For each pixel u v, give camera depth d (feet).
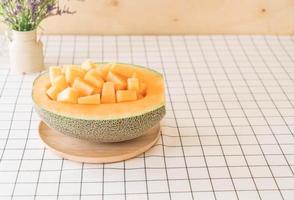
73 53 3.08
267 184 2.03
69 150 2.14
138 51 3.14
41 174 2.05
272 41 3.37
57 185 1.99
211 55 3.13
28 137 2.28
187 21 3.37
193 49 3.20
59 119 2.03
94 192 1.96
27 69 2.78
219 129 2.38
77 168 2.09
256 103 2.62
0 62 2.92
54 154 2.17
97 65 2.33
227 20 3.39
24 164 2.11
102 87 2.13
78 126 2.02
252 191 1.98
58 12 2.75
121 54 3.09
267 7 3.37
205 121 2.43
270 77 2.89
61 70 2.25
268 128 2.40
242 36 3.41
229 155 2.19
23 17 2.68
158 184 2.01
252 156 2.19
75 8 3.26
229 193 1.97
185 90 2.70
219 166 2.12
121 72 2.26
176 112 2.50
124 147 2.17
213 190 1.98
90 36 3.33
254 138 2.32
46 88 2.19
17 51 2.74
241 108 2.56
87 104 2.09
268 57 3.14
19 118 2.41
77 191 1.96
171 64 2.99
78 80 2.14
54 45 3.17
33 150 2.20
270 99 2.66
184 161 2.15
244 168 2.11
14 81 2.72
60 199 1.92
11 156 2.15
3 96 2.58
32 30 2.73
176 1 3.30
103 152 2.14
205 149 2.23
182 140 2.29
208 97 2.65
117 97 2.11
